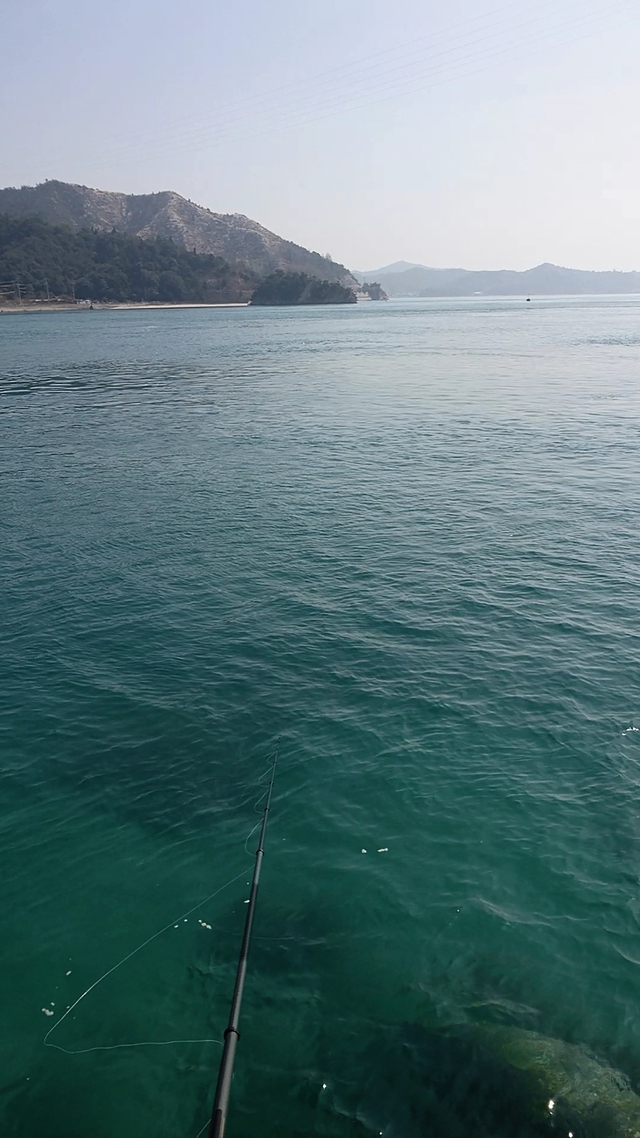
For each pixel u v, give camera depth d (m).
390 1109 8.30
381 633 18.30
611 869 11.39
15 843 12.17
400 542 24.05
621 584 20.53
